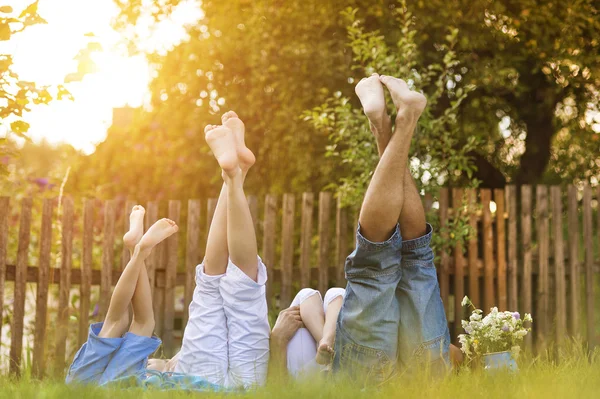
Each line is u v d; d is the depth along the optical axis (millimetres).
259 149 9383
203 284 3756
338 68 8508
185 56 9664
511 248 6785
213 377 3654
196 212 6516
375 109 3371
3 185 7660
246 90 9508
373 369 3400
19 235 6020
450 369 3342
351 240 7008
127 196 10094
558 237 6824
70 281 6145
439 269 6715
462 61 8539
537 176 9352
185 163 9758
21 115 4504
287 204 6602
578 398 2467
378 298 3402
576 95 9164
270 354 3752
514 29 8648
